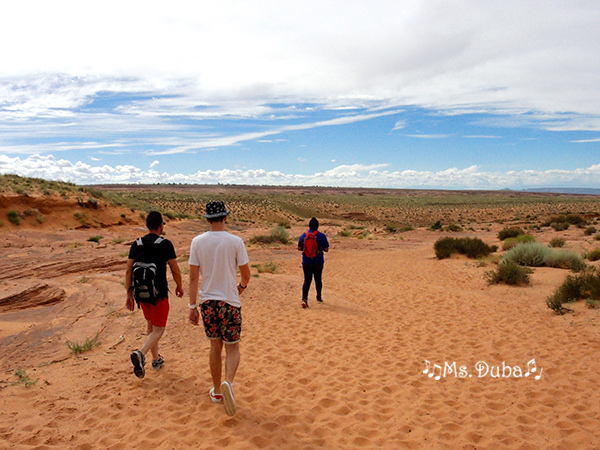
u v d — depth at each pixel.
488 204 120.81
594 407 3.86
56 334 5.86
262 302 8.57
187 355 5.29
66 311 7.02
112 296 8.05
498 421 3.62
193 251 3.72
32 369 4.65
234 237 3.75
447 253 17.61
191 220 35.50
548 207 97.88
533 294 9.28
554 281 10.50
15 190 23.91
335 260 18.69
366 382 4.52
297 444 3.20
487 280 11.21
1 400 3.82
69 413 3.63
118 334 6.00
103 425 3.44
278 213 72.69
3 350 5.20
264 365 5.01
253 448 3.12
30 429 3.35
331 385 4.41
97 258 14.52
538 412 3.80
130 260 4.29
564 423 3.56
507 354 5.41
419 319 7.33
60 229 23.53
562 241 19.89
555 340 5.88
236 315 3.67
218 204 3.76
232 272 3.71
